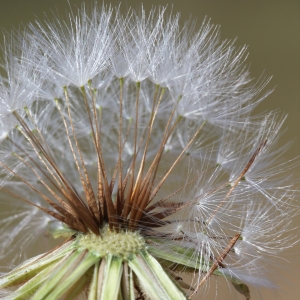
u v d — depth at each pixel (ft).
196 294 0.41
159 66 0.42
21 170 0.46
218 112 0.43
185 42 0.43
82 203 0.41
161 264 0.41
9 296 0.40
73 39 0.42
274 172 0.44
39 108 0.45
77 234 0.42
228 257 0.42
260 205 0.43
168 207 0.42
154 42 0.43
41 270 0.41
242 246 0.42
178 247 0.41
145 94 0.46
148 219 0.42
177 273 0.41
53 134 0.46
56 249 0.41
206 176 0.44
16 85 0.42
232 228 0.42
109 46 0.42
